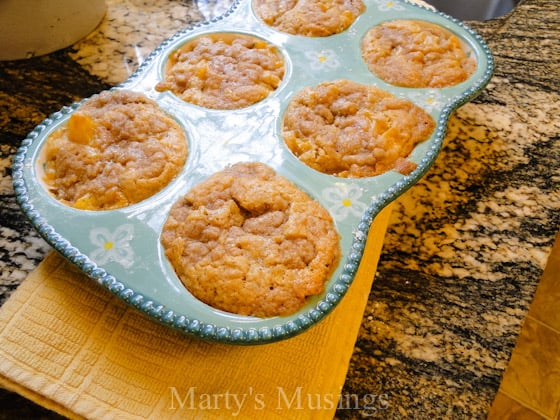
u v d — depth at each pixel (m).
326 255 0.20
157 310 0.18
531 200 0.27
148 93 0.26
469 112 0.31
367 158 0.24
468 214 0.26
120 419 0.18
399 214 0.26
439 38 0.30
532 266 0.24
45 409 0.20
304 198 0.22
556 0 0.39
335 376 0.19
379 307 0.22
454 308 0.22
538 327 0.42
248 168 0.23
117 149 0.23
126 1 0.35
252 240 0.20
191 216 0.21
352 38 0.30
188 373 0.19
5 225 0.24
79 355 0.19
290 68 0.28
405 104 0.26
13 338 0.19
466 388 0.20
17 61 0.31
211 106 0.26
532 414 0.38
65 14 0.30
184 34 0.29
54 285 0.21
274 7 0.31
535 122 0.31
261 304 0.19
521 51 0.35
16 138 0.27
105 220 0.21
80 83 0.30
